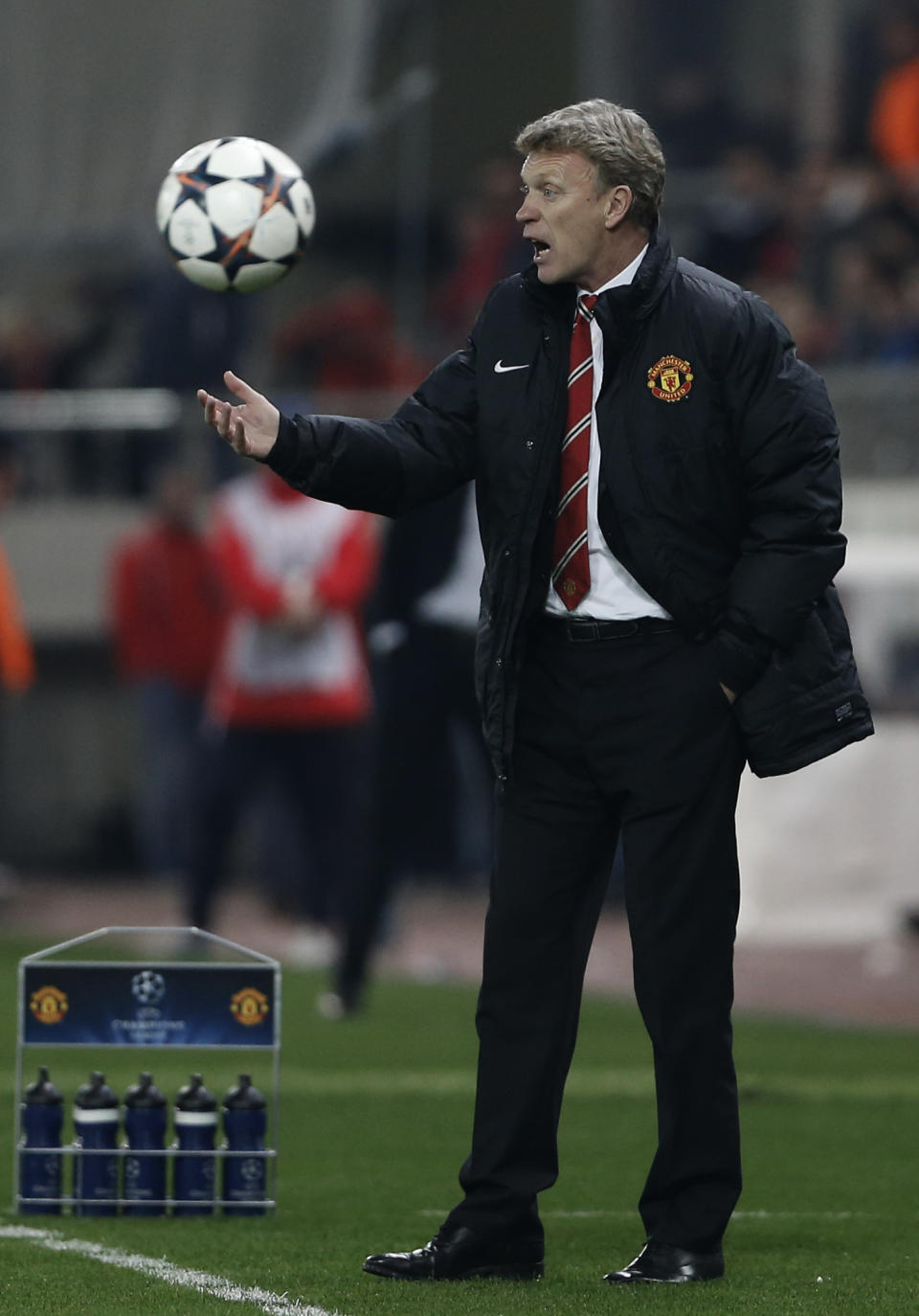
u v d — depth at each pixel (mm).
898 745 46031
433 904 61625
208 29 57062
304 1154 26266
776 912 45812
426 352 65562
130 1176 21734
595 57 69938
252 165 22734
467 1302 17797
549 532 18625
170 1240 20578
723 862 18719
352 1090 31484
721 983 18844
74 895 62312
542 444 18469
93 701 66562
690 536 18359
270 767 47781
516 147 18609
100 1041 21531
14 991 42938
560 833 19016
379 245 70938
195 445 61812
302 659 47031
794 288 61031
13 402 62656
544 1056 19047
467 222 67688
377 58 65750
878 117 67500
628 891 18828
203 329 62156
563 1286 18562
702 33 69125
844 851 45938
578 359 18547
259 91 56938
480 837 55219
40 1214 21812
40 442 62844
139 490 62562
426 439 19016
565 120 18281
